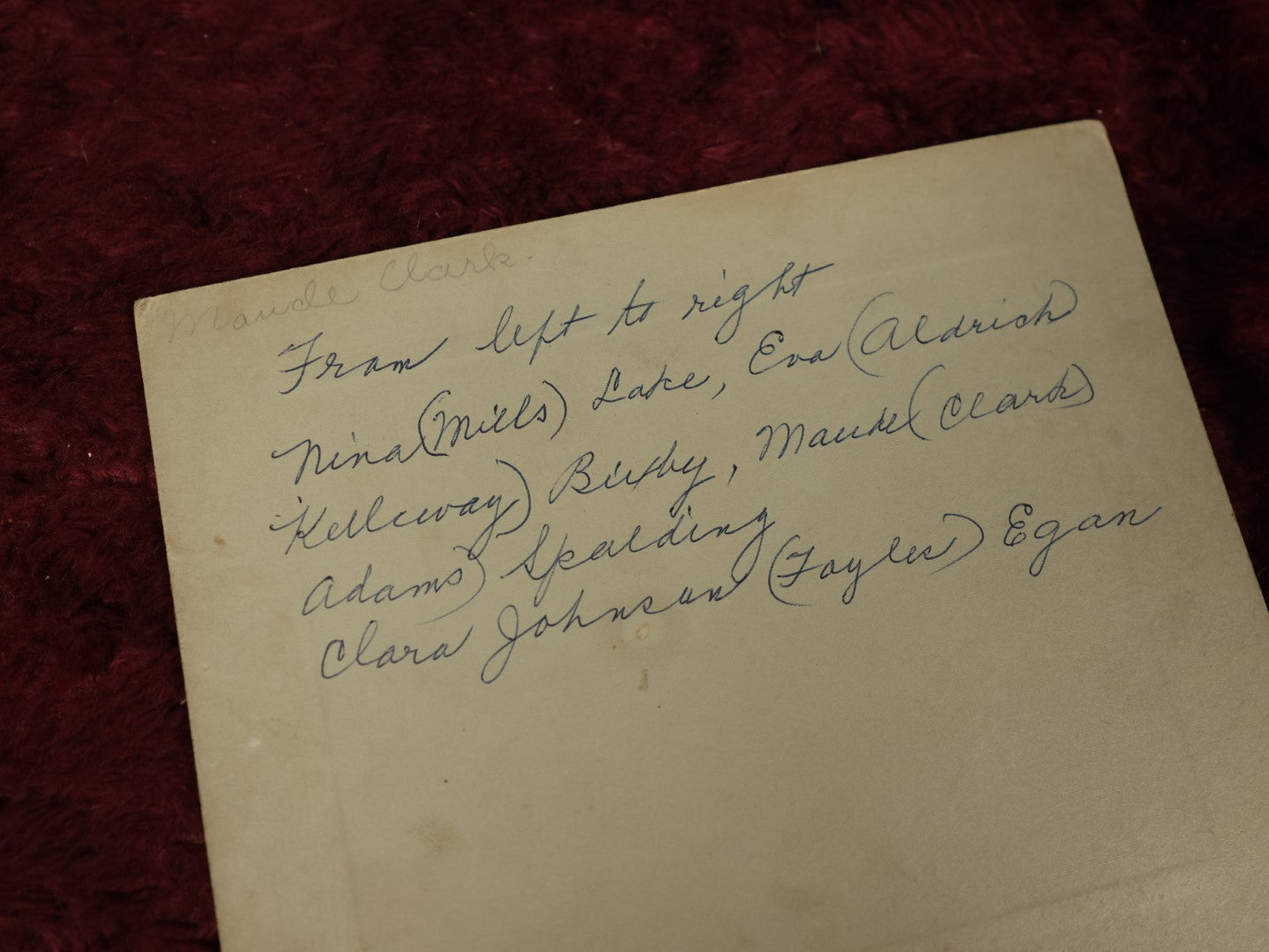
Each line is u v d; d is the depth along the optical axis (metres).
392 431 0.52
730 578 0.51
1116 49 0.58
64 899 0.48
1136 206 0.57
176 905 0.48
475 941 0.47
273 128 0.55
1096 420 0.53
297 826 0.48
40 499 0.52
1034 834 0.49
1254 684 0.51
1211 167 0.57
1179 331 0.56
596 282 0.54
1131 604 0.51
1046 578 0.52
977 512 0.52
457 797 0.48
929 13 0.58
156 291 0.54
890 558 0.51
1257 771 0.50
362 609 0.50
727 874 0.48
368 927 0.47
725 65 0.57
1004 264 0.55
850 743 0.49
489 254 0.54
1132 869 0.49
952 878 0.48
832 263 0.54
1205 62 0.58
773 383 0.53
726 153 0.56
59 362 0.53
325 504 0.51
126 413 0.52
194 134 0.55
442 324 0.53
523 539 0.51
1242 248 0.57
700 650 0.50
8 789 0.49
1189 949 0.48
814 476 0.52
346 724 0.49
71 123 0.55
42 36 0.56
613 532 0.51
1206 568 0.52
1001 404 0.53
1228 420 0.55
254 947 0.47
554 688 0.49
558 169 0.56
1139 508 0.53
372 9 0.57
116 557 0.51
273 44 0.56
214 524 0.50
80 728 0.50
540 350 0.53
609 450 0.52
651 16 0.57
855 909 0.48
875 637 0.50
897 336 0.54
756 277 0.54
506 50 0.57
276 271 0.54
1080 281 0.55
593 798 0.48
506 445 0.52
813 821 0.48
